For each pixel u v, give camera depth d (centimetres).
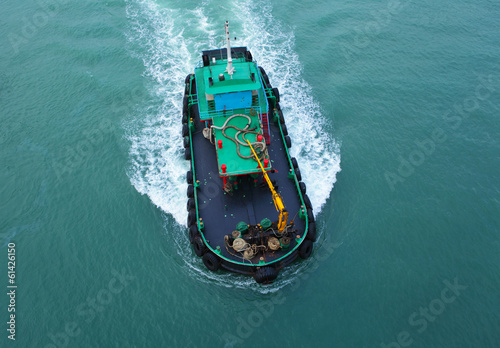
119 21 4969
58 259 2875
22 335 2495
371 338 2427
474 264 2744
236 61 3338
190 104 3434
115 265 2828
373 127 3716
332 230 2981
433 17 4912
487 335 2402
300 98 4003
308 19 4953
